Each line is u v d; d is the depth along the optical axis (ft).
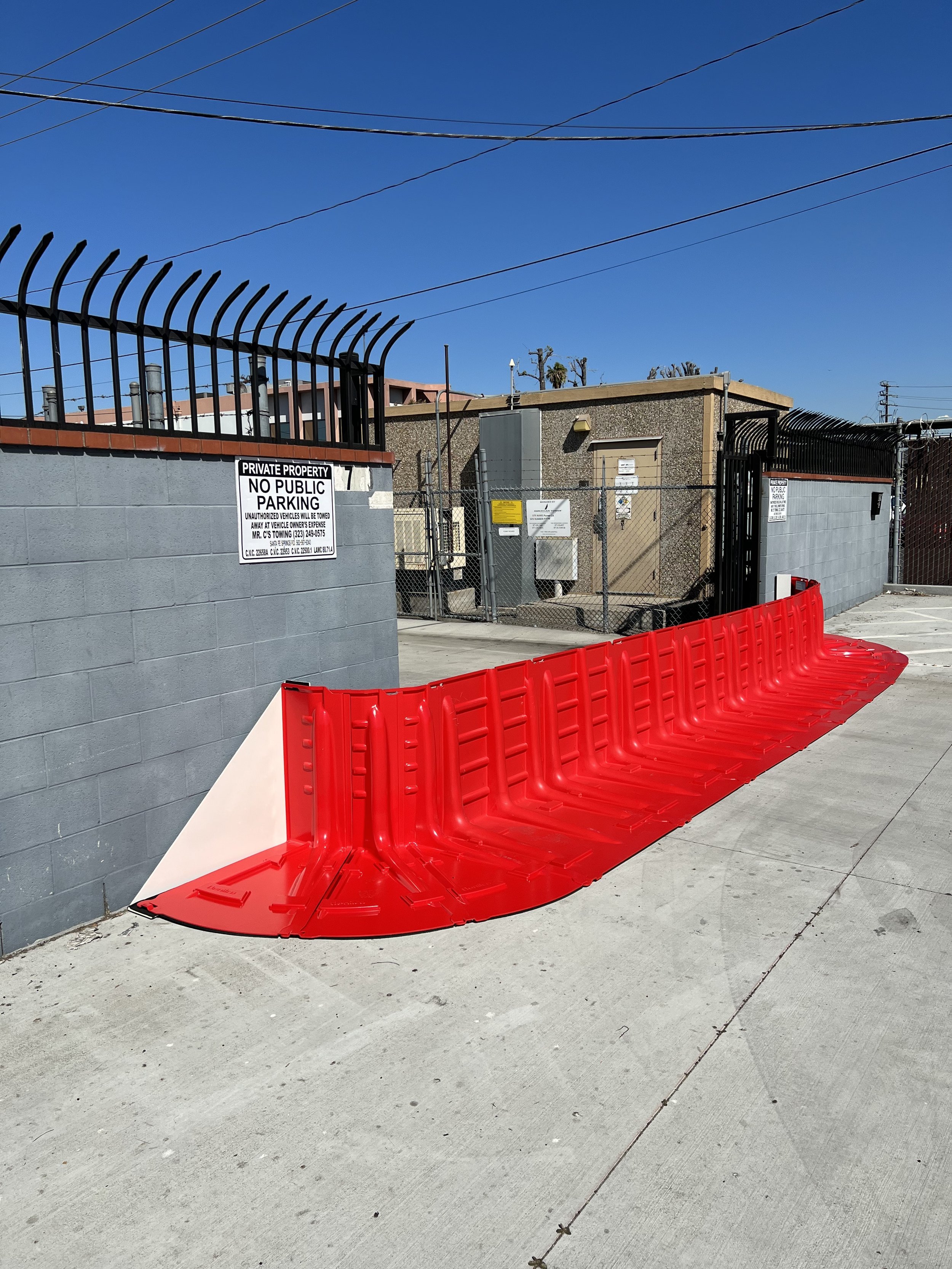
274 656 17.20
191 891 15.57
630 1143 9.32
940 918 14.37
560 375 175.22
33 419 13.19
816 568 46.42
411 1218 8.41
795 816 18.98
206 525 15.78
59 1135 9.62
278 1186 8.83
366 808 16.58
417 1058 10.82
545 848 17.03
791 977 12.62
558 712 20.70
